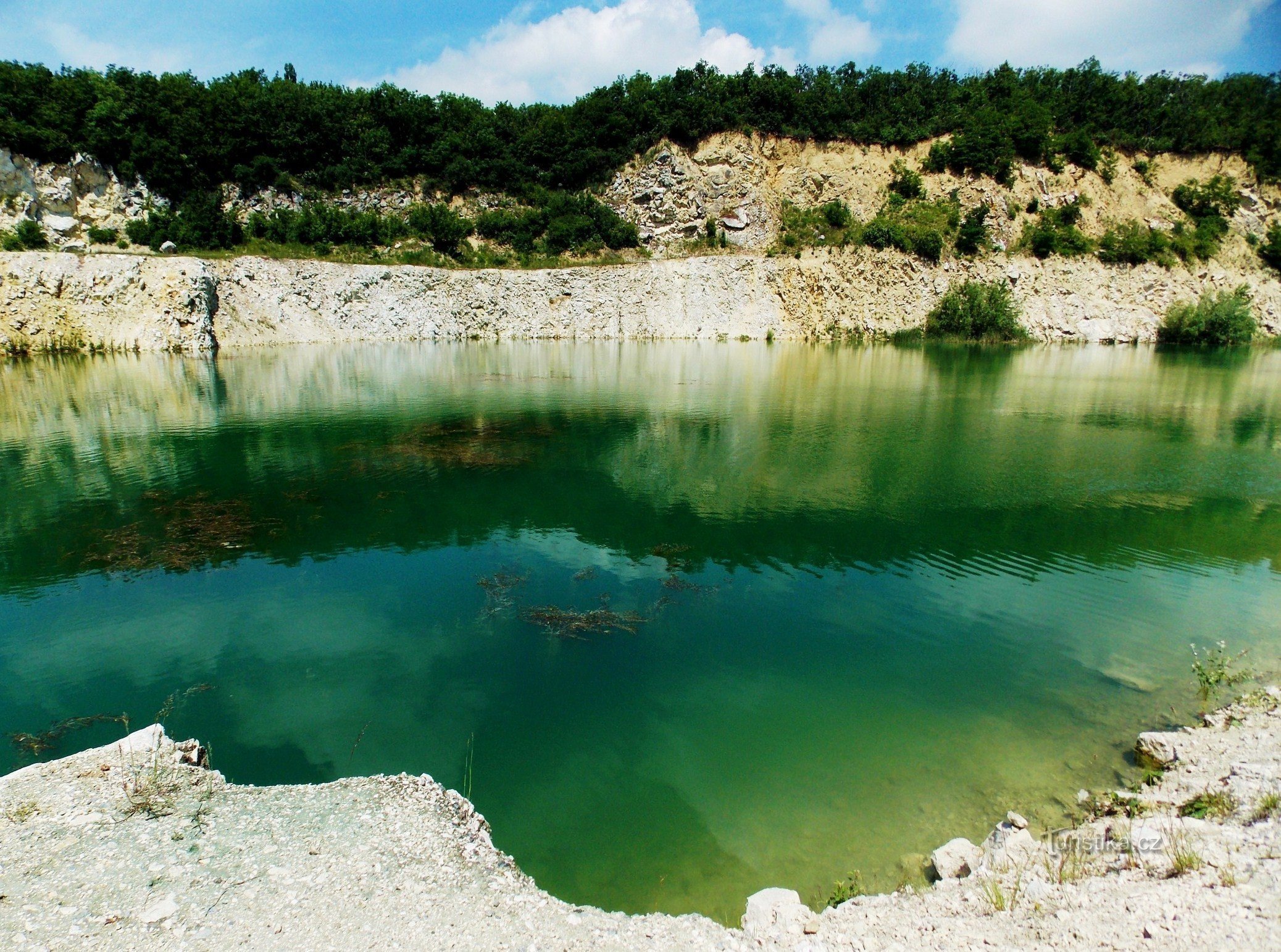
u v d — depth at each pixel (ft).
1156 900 15.64
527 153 224.12
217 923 16.48
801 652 33.17
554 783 24.41
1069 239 217.97
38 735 26.58
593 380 118.21
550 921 17.22
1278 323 221.05
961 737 26.94
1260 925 14.03
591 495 55.77
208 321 150.92
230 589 39.52
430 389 107.55
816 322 209.05
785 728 27.61
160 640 33.94
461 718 28.07
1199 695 29.50
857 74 252.62
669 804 23.49
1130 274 215.31
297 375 122.11
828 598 38.73
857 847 21.47
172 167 176.35
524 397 100.63
